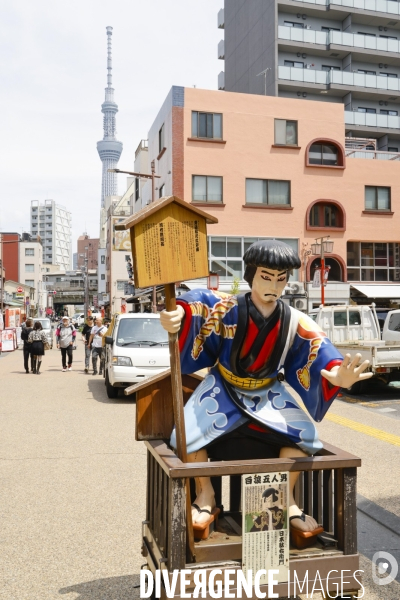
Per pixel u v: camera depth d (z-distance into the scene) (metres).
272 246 2.68
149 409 3.02
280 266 2.63
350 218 26.64
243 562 2.38
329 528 2.68
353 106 36.41
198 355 2.86
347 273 27.03
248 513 2.38
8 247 84.88
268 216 25.41
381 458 6.21
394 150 36.75
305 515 2.64
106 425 8.08
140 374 10.40
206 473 2.33
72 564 3.53
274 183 25.67
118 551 3.72
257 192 25.41
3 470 5.70
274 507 2.41
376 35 36.62
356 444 6.93
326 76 34.59
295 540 2.60
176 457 2.48
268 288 2.69
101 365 15.80
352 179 26.72
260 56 35.69
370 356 10.83
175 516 2.32
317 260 26.62
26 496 4.87
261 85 35.41
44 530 4.09
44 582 3.29
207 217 2.59
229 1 40.84
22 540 3.91
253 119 25.39
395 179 27.42
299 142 26.02
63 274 98.12
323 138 26.31
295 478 2.68
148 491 2.97
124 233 25.50
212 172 24.78
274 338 2.76
